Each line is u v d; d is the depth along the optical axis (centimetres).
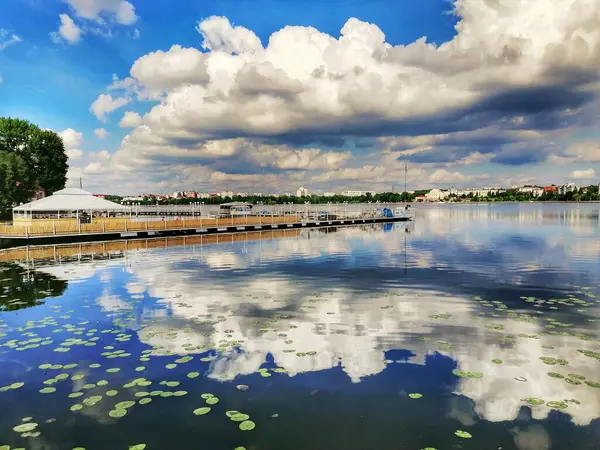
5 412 579
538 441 500
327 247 2797
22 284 1527
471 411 570
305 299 1246
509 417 554
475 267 1842
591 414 558
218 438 514
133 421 552
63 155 6550
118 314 1084
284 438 513
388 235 3772
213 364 734
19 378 683
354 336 883
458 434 515
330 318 1029
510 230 4234
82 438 516
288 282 1533
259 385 650
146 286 1477
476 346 815
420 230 4400
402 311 1091
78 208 3497
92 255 2459
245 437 516
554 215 8494
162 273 1773
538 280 1516
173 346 827
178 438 514
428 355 769
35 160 6156
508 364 724
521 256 2197
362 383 655
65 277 1683
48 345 838
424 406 584
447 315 1045
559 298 1226
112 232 3488
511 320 994
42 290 1412
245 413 570
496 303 1169
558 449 485
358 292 1341
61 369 718
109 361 751
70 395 623
